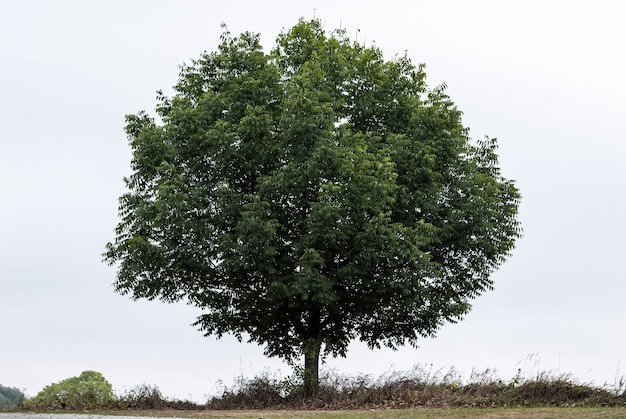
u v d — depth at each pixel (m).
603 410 17.22
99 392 24.11
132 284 27.23
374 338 29.66
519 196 30.06
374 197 24.56
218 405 23.61
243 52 27.97
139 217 26.11
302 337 28.33
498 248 28.88
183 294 28.19
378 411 18.89
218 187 25.52
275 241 25.39
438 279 29.03
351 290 26.98
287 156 25.75
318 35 30.94
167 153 26.98
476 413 17.27
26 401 23.47
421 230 25.67
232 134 25.59
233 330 28.94
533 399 19.92
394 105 29.30
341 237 24.25
